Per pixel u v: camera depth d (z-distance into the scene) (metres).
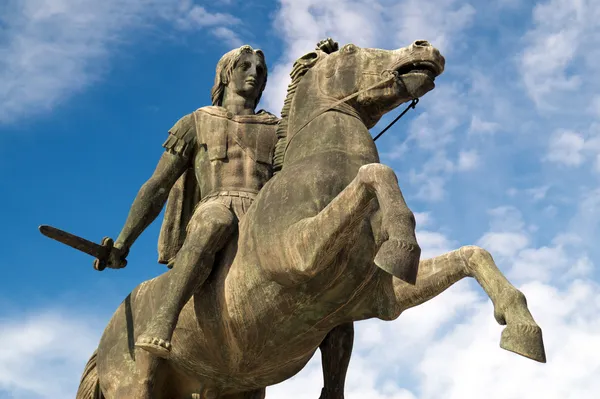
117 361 5.12
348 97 4.77
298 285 4.41
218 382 5.02
